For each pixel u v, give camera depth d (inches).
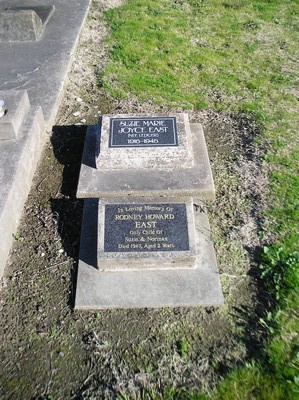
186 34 115.0
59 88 89.2
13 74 93.0
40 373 49.8
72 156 77.5
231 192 70.2
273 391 47.1
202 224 64.5
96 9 124.6
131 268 58.5
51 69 94.5
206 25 119.5
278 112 87.2
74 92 93.2
